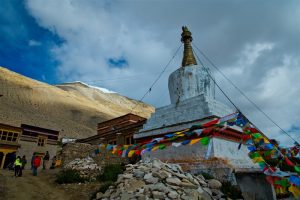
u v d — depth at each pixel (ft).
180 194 25.94
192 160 36.60
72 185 37.47
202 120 39.55
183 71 48.78
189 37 55.57
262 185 35.76
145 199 24.66
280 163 21.20
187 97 46.88
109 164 48.44
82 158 47.57
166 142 28.04
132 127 64.23
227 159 35.27
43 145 108.78
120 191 27.35
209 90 48.37
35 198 31.78
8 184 37.58
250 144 20.45
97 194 29.63
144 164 32.04
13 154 88.33
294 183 15.97
